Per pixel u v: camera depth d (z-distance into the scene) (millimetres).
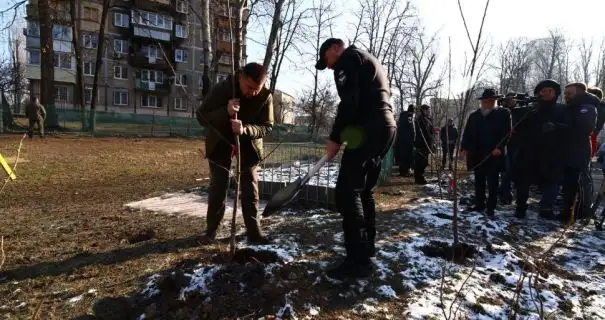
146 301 2611
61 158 10453
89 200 5961
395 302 2619
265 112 3562
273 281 2674
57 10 20422
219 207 3721
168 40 39219
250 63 3223
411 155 8906
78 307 2584
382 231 4102
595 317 2590
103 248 3658
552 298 2789
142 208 5355
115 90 41281
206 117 3379
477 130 5043
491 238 4051
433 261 3301
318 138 11172
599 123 6078
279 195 3002
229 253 3137
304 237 3816
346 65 2750
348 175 2842
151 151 13680
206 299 2492
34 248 3668
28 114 15391
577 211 4809
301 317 2383
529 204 6125
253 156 3602
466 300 2674
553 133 4918
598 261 3611
